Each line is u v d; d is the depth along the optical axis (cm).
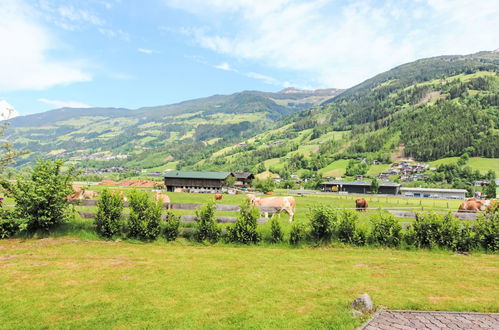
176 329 638
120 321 673
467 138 18275
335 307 744
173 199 4875
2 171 1752
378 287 887
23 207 1445
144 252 1282
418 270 1070
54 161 1546
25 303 756
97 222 1513
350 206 4200
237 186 11600
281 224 1545
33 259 1131
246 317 691
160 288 869
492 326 657
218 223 1528
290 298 804
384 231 1446
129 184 10775
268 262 1169
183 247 1402
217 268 1070
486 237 1377
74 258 1157
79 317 689
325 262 1177
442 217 1437
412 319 686
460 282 939
